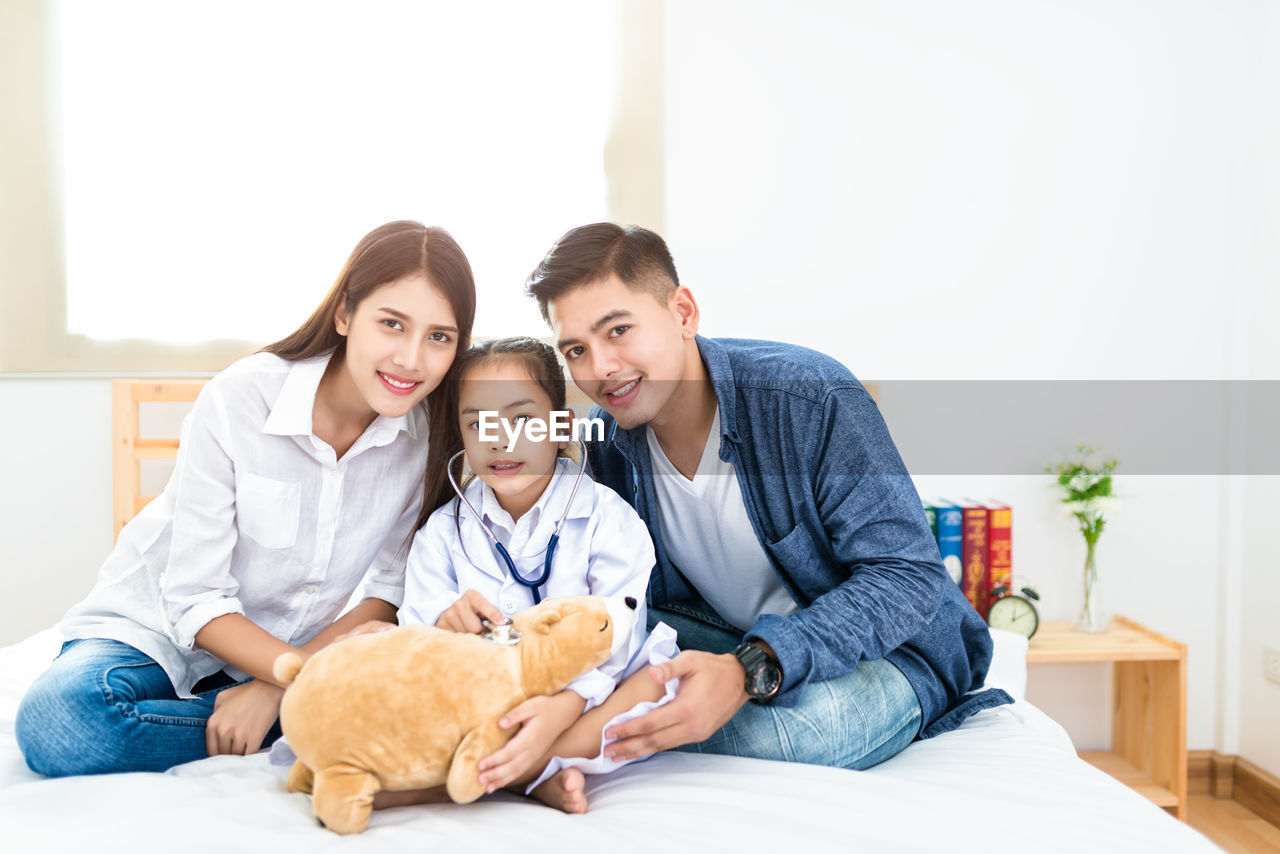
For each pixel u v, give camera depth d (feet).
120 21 6.61
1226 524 6.88
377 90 6.83
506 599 3.39
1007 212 6.84
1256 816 6.50
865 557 3.46
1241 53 6.87
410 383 3.39
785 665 2.96
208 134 6.71
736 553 3.92
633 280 3.32
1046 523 6.88
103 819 2.41
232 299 6.75
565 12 6.84
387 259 3.29
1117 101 6.88
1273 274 6.55
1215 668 6.95
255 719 3.27
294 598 3.89
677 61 6.73
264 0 6.72
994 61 6.82
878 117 6.78
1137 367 6.89
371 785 2.43
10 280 6.52
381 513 3.87
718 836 2.35
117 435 6.32
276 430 3.55
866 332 6.81
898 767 3.31
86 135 6.59
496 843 2.28
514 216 6.92
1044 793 2.82
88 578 6.49
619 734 2.72
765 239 6.75
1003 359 6.85
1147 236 6.90
